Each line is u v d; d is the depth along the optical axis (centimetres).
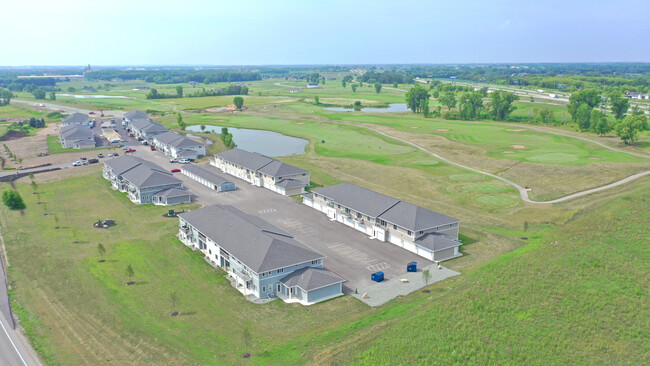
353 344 6069
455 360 5831
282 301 7294
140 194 12194
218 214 9500
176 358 5794
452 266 8519
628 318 6688
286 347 6025
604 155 16838
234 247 8131
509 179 14200
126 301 7206
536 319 6725
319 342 6125
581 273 7956
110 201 12469
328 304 7181
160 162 17288
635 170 14525
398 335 6284
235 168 15250
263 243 7938
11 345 6047
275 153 18700
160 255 8988
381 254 9069
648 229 9600
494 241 9612
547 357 5909
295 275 7531
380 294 7475
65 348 6003
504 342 6216
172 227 10525
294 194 13162
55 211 11619
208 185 13950
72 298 7288
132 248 9312
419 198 12588
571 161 15950
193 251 9212
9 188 13775
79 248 9281
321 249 9281
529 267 8231
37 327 6481
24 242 9569
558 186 13300
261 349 5991
